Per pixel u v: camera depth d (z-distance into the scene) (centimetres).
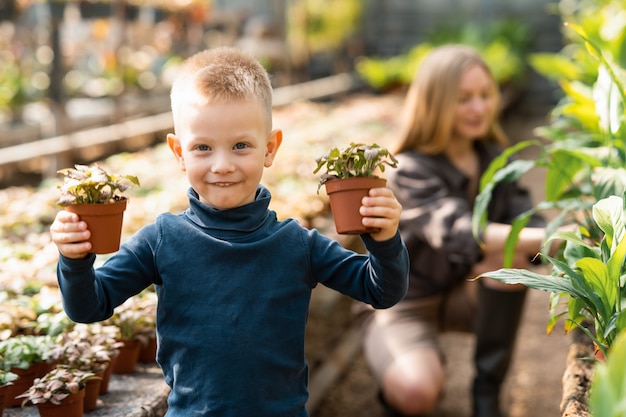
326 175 170
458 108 331
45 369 227
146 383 244
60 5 625
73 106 934
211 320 171
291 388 177
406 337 345
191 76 176
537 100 1364
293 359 176
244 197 175
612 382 112
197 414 170
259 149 175
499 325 340
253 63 181
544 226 343
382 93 1170
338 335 457
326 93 1132
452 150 342
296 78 1258
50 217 432
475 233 260
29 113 891
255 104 174
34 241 377
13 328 247
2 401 212
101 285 170
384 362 342
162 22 852
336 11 1304
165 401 237
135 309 251
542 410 390
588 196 291
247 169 172
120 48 821
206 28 1034
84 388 214
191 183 176
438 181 331
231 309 171
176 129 182
